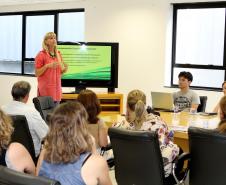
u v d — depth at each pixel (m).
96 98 3.61
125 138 3.00
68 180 1.97
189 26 7.29
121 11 7.86
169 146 3.31
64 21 9.27
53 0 8.82
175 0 7.19
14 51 10.33
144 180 3.08
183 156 3.24
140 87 7.71
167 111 5.22
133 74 7.79
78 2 8.64
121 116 4.85
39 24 9.73
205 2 6.99
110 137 3.14
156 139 2.92
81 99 3.56
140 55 7.67
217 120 4.47
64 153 1.98
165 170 3.24
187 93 5.73
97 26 8.23
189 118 4.62
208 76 7.14
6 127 2.34
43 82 5.51
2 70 10.64
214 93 6.85
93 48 6.73
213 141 2.84
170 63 7.51
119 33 7.91
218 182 2.93
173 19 7.44
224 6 6.84
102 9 8.14
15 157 2.31
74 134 1.99
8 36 10.42
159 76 7.45
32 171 2.36
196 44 7.24
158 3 7.38
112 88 6.84
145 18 7.56
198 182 3.05
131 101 3.45
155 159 2.96
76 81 6.75
